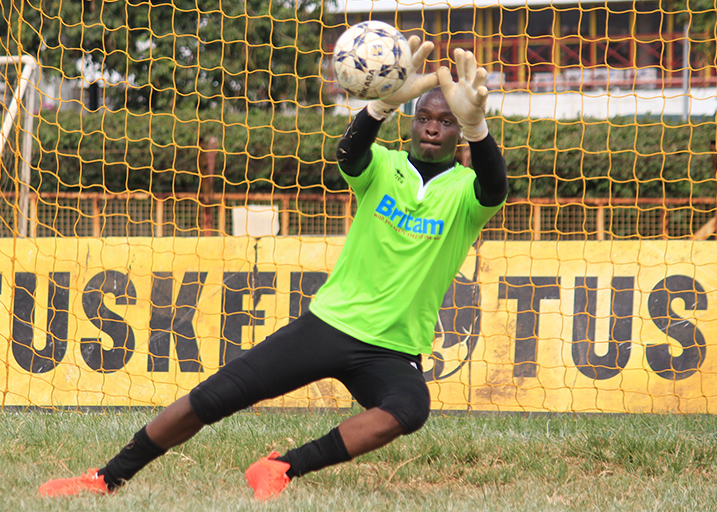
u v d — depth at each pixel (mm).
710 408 17562
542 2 79562
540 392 17938
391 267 9906
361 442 9570
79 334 18547
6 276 18781
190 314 18656
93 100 56688
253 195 36312
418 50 9086
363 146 9633
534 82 75375
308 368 9828
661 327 17969
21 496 9992
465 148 22391
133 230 38594
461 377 18078
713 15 56938
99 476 10320
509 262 18500
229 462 12727
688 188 41625
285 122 45500
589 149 41969
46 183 43906
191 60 56188
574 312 18172
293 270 18891
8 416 16141
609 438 14297
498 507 10258
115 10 55031
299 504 9711
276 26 57281
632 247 18297
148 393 18281
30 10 53719
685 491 11289
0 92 34094
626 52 79812
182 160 44438
